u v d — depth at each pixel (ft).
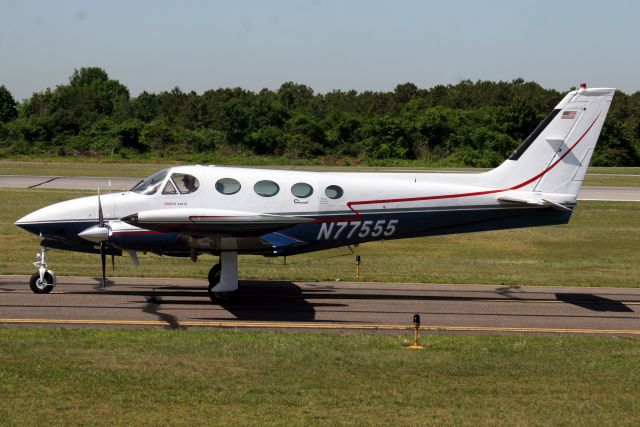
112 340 110.42
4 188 366.02
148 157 624.59
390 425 80.07
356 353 106.93
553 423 81.41
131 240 139.03
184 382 92.12
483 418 82.58
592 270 197.98
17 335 111.75
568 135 148.66
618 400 88.94
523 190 149.79
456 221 149.28
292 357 103.96
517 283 172.96
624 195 390.01
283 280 169.58
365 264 201.05
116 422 79.00
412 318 132.26
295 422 80.28
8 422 78.07
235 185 143.84
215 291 138.51
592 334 122.62
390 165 614.75
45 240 145.07
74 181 407.44
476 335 120.06
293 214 143.84
